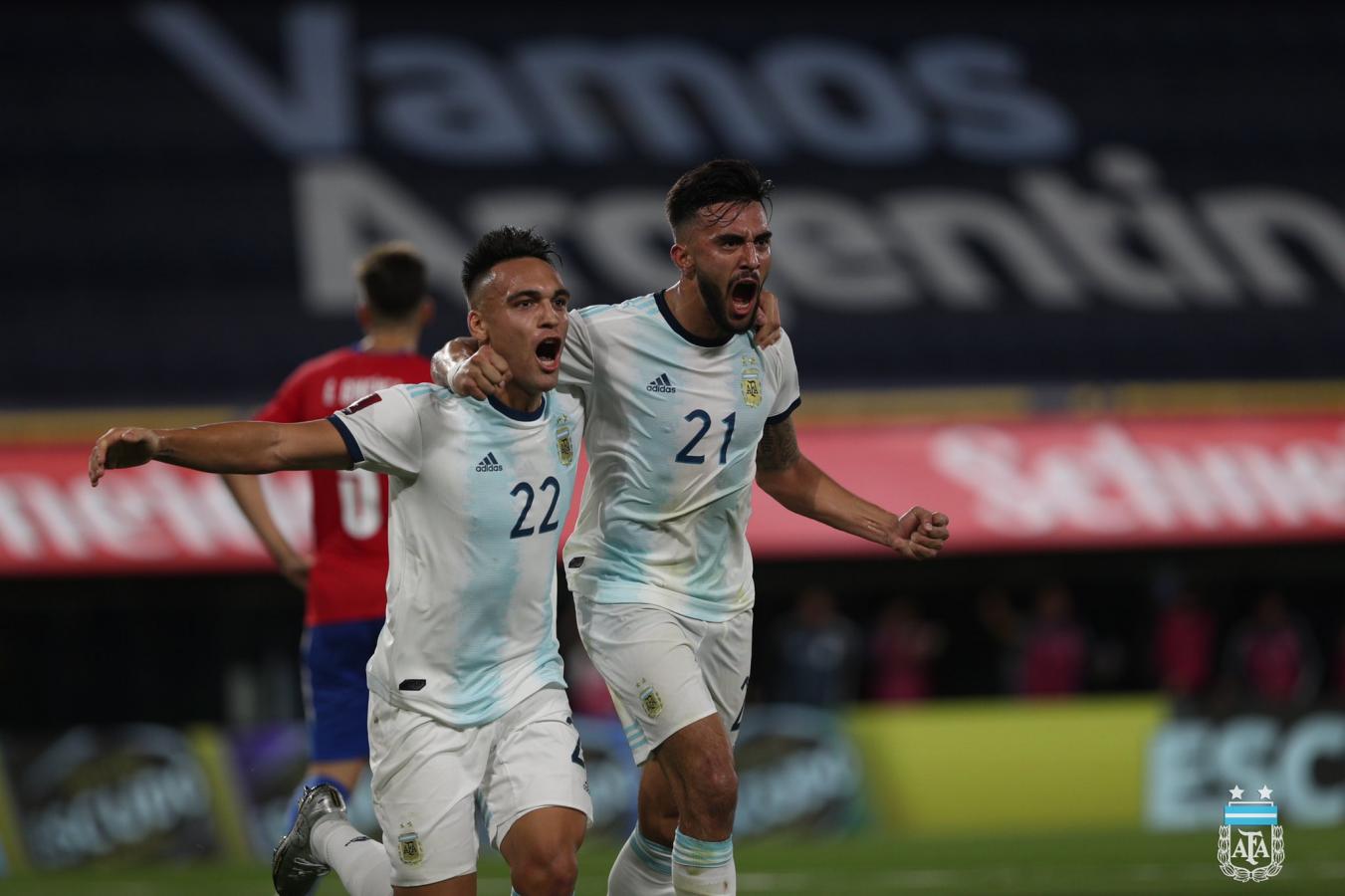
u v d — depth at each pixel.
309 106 62.84
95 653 59.09
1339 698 46.88
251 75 63.16
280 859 20.20
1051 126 65.69
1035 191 64.06
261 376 57.38
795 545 54.56
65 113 61.59
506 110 63.56
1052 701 53.88
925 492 55.78
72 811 40.66
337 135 62.31
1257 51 68.31
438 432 16.36
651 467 17.83
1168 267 62.88
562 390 17.89
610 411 17.94
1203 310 62.06
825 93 65.50
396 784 16.67
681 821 17.36
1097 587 65.62
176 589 58.97
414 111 63.12
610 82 64.62
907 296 61.12
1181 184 64.94
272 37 64.19
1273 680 56.12
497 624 16.73
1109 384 59.91
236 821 41.44
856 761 44.88
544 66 64.75
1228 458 58.38
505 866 37.25
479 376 16.06
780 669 54.19
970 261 62.16
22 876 38.84
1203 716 46.78
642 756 17.77
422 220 60.72
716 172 17.41
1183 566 64.12
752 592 18.83
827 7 67.81
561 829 15.95
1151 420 59.12
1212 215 64.25
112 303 58.19
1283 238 63.97
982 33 67.81
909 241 62.34
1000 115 65.75
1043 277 62.06
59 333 57.31
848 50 66.69
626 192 62.09
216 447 15.52
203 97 62.50
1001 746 46.03
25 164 60.44
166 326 57.94
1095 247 63.00
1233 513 57.25
